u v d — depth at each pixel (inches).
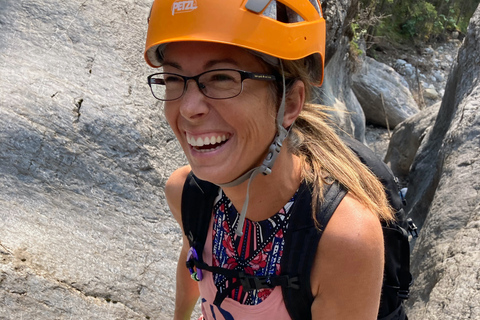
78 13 74.7
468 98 89.6
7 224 47.8
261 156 21.5
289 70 21.1
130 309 48.2
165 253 55.9
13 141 54.4
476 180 71.9
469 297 52.1
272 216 22.5
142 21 81.4
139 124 64.6
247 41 18.9
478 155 76.4
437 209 73.1
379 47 274.4
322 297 22.3
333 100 128.8
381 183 27.8
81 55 69.0
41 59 65.0
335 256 21.1
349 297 21.8
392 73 234.8
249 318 23.3
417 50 282.8
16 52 64.1
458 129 83.4
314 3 22.5
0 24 66.7
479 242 59.6
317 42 21.8
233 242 23.8
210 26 18.8
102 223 54.3
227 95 19.5
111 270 50.2
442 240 66.7
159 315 49.6
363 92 217.0
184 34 19.0
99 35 73.6
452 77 110.5
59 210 52.4
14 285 42.7
